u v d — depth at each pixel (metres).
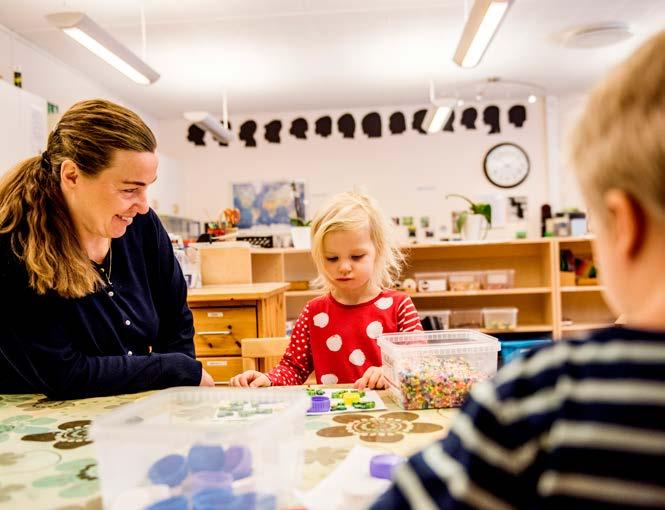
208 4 3.28
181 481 0.53
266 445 0.53
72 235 1.07
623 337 0.35
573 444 0.33
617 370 0.34
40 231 1.01
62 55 3.98
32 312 1.00
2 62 3.45
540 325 3.61
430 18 3.57
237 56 4.12
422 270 3.71
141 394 1.04
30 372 1.01
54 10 3.26
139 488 0.53
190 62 4.22
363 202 1.47
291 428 0.59
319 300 1.53
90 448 0.74
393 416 0.84
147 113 5.62
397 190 5.73
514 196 5.65
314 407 0.87
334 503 0.55
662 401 0.32
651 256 0.35
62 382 0.99
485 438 0.37
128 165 1.01
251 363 1.57
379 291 1.52
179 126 5.88
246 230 5.80
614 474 0.32
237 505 0.51
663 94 0.35
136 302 1.23
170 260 1.34
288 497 0.56
